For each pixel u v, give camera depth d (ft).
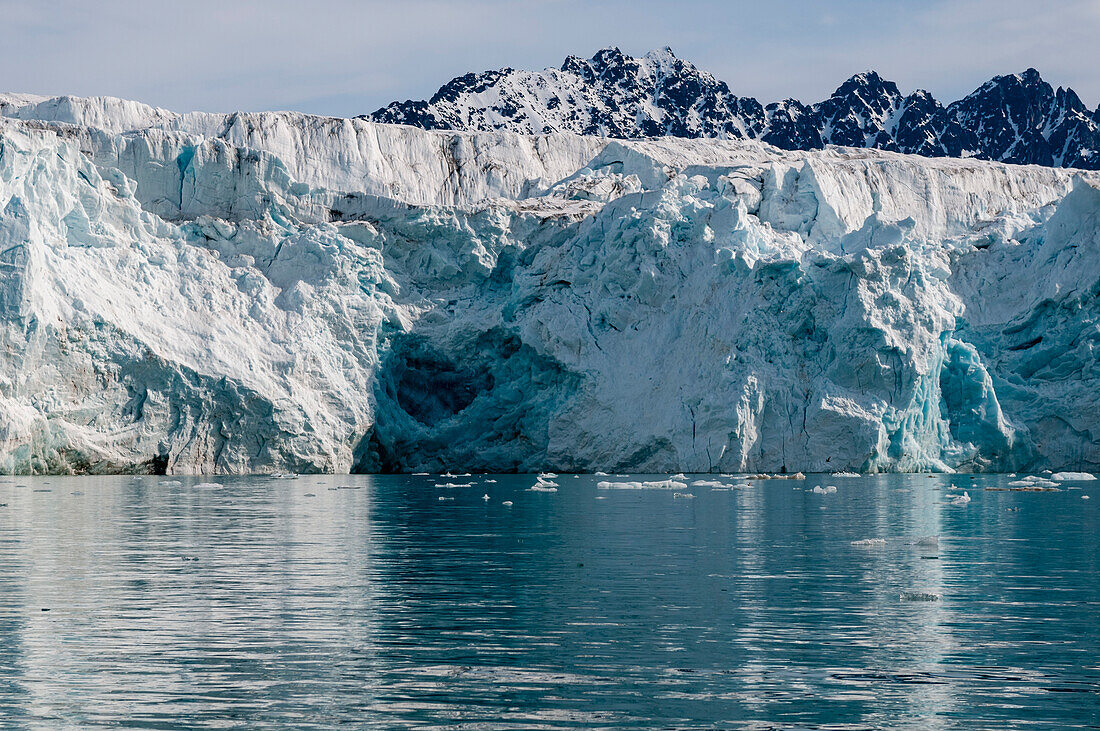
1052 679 91.56
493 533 193.88
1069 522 216.33
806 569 147.54
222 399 428.97
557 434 458.09
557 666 95.61
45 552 165.17
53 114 531.91
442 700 86.02
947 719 81.97
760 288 442.09
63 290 414.00
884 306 434.30
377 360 467.93
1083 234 458.09
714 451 429.38
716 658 98.17
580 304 471.21
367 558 158.51
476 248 493.77
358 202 504.02
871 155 644.27
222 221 481.87
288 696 87.04
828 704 85.25
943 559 158.40
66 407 406.21
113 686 89.61
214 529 200.54
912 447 433.89
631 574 142.51
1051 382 458.09
